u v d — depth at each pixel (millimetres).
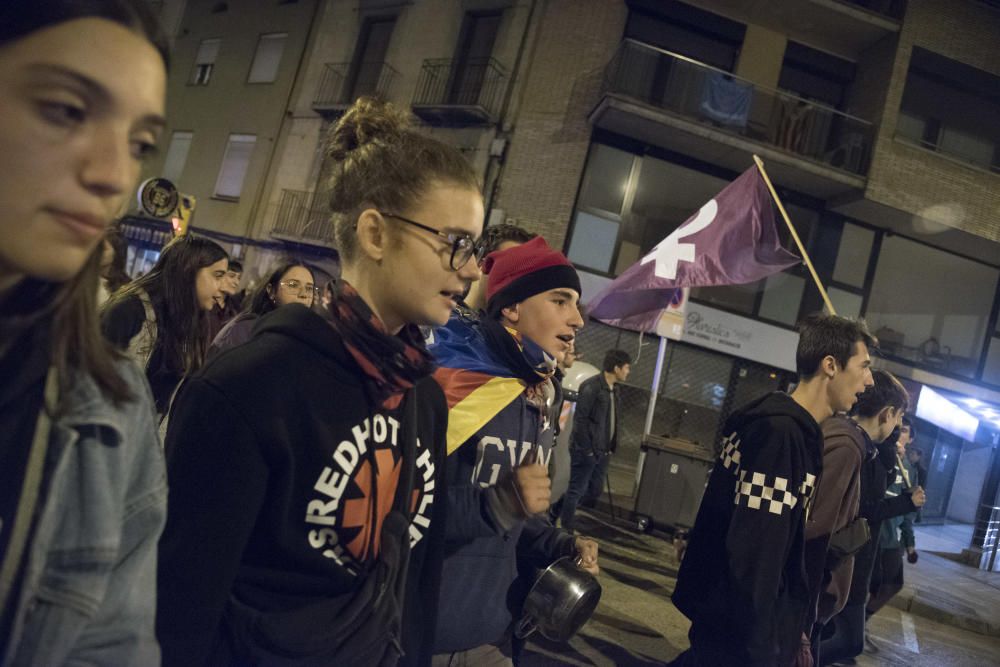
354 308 1199
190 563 1030
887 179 12391
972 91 13266
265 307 3613
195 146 18984
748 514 2262
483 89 14016
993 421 11062
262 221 17172
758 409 2473
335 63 16859
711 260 6723
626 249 12922
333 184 1358
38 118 623
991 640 7246
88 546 730
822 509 2648
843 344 2695
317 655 1138
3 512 683
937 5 12945
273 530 1120
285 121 17422
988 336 13680
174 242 2975
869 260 13422
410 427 1318
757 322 12859
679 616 5270
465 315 2094
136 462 834
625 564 6504
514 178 13297
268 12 18516
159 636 1010
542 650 4117
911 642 6297
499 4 14312
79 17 629
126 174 675
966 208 12625
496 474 1780
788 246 13250
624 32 13227
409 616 1379
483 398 1765
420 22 15547
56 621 702
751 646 2189
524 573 2064
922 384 13273
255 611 1106
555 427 2184
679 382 12828
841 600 3037
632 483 11609
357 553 1206
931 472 14094
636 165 12977
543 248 2025
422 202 1248
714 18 13258
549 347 1963
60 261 644
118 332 2727
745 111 12633
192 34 20000
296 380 1138
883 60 13016
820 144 13203
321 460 1149
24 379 699
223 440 1068
